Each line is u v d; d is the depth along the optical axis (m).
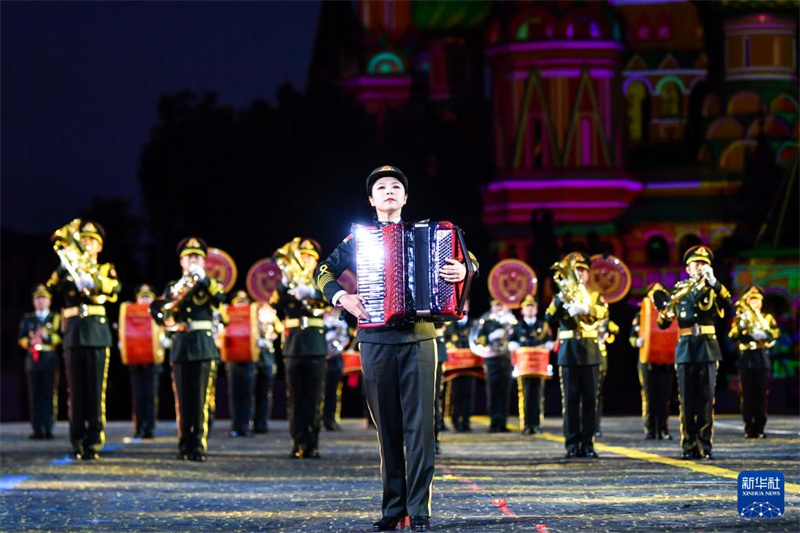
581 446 18.31
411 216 45.53
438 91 45.81
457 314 10.20
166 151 47.22
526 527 10.41
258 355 25.33
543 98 44.91
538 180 44.78
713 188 44.59
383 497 10.58
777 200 44.09
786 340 40.66
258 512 11.92
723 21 45.03
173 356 18.41
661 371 22.53
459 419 27.02
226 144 46.66
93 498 13.31
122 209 47.78
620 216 44.78
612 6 45.09
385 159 45.75
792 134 44.69
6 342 54.59
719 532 10.04
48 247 53.25
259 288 27.12
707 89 45.12
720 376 37.72
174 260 46.44
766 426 26.36
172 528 10.97
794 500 11.99
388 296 10.14
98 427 18.78
